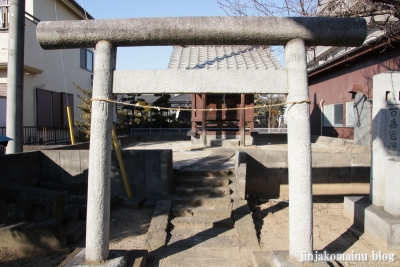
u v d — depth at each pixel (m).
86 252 3.58
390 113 5.14
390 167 4.72
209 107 12.01
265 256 4.03
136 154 6.83
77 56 16.03
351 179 6.96
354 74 11.89
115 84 3.66
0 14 10.84
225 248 4.62
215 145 11.70
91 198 3.54
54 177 7.12
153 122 21.97
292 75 3.59
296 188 3.52
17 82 6.80
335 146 12.09
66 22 3.65
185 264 4.17
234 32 3.57
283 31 3.56
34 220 4.93
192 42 3.72
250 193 7.02
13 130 6.77
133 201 6.40
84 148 9.11
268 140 14.80
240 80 3.62
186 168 7.20
